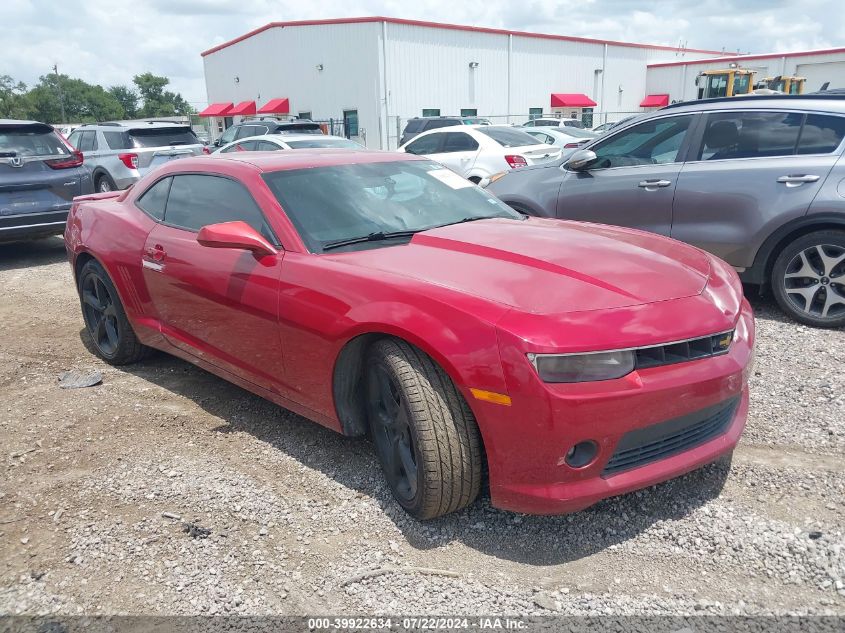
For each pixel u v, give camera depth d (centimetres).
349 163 391
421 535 275
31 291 723
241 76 4047
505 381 241
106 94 11900
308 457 339
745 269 539
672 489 298
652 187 574
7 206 827
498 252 304
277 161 381
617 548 263
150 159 1249
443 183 407
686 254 326
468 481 265
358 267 301
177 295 392
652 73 4597
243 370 364
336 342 294
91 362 491
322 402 317
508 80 3784
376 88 3241
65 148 884
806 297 505
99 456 347
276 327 326
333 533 278
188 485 316
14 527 289
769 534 265
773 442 333
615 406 239
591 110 4303
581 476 247
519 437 244
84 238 473
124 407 408
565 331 241
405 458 281
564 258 295
